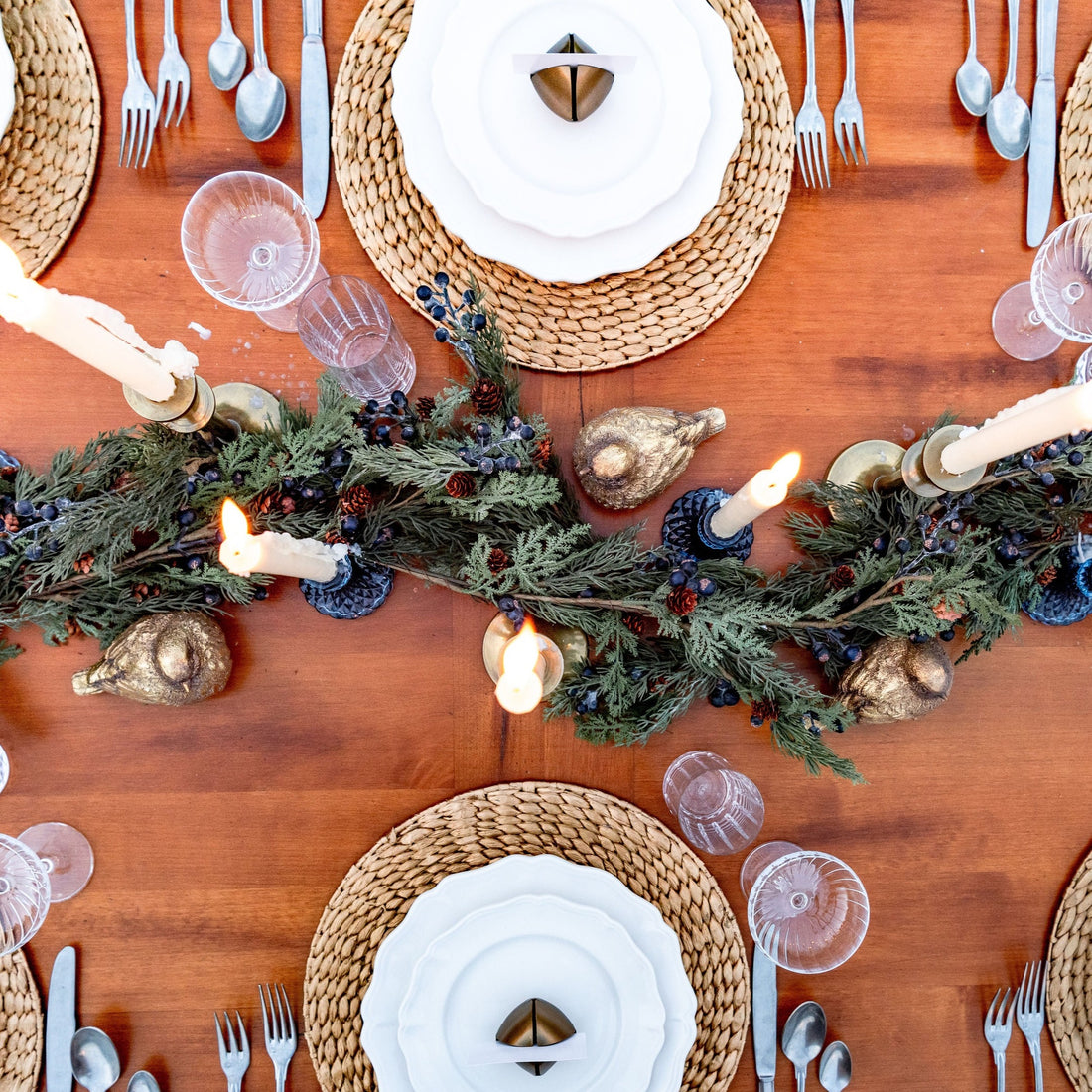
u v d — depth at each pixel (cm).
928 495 77
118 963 80
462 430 80
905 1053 83
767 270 85
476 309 75
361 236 82
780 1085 82
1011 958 84
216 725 81
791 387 85
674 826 83
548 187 78
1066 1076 83
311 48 81
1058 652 86
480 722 83
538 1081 75
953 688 85
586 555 77
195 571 75
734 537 80
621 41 78
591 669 79
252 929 81
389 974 76
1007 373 86
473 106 77
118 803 81
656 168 78
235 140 82
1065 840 85
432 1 77
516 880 77
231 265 77
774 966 82
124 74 81
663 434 76
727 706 81
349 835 82
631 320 83
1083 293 78
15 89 79
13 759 80
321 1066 78
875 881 84
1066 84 86
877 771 85
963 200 86
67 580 75
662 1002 76
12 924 72
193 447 75
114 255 81
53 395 81
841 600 76
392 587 82
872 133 85
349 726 82
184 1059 79
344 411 72
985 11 85
